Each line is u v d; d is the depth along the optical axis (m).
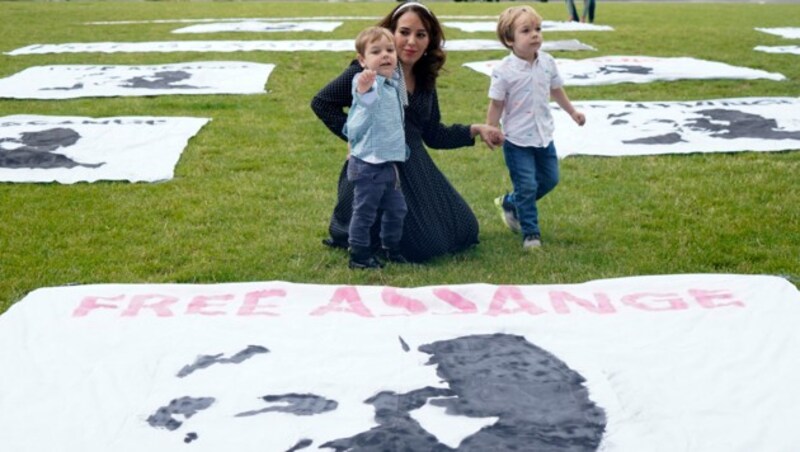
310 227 5.82
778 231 5.69
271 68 11.70
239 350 4.01
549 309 4.41
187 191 6.62
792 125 8.37
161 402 3.61
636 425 3.45
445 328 4.21
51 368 3.86
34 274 5.05
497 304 4.46
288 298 4.52
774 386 3.70
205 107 9.48
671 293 4.53
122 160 7.32
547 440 3.35
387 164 4.99
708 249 5.39
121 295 4.52
